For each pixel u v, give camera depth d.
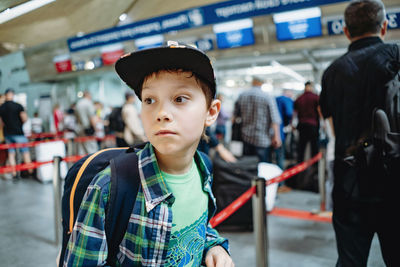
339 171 1.48
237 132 4.33
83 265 0.62
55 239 3.05
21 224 3.54
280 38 5.10
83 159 0.80
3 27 4.14
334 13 4.64
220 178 3.14
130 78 0.73
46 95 12.36
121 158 0.72
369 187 1.36
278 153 5.20
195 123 0.66
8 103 5.99
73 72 8.56
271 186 3.61
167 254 0.73
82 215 0.65
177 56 0.63
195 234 0.79
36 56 8.72
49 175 5.97
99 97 11.61
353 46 1.55
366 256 1.43
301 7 3.55
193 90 0.66
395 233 1.32
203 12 4.31
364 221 1.40
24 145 5.70
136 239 0.67
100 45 5.42
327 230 3.16
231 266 0.82
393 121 1.31
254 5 3.87
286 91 5.39
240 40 5.54
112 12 5.09
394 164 1.29
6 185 5.70
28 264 2.56
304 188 4.77
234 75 12.40
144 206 0.68
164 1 5.17
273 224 3.35
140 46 6.88
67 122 7.77
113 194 0.66
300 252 2.67
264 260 1.84
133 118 4.98
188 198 0.76
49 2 3.64
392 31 3.94
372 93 1.39
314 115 4.80
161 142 0.63
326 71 1.62
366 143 1.38
